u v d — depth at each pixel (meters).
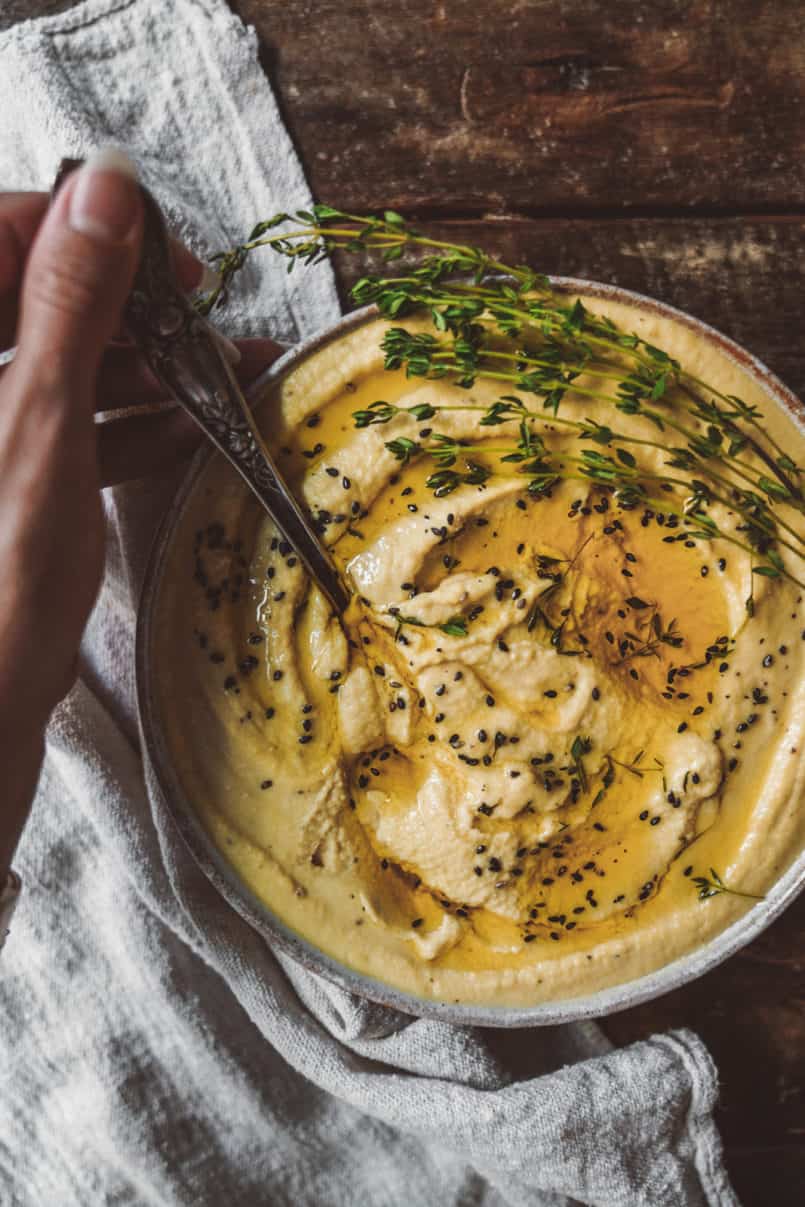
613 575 0.48
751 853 0.49
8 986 0.56
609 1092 0.52
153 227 0.40
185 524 0.46
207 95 0.53
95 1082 0.55
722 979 0.57
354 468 0.47
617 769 0.48
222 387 0.43
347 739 0.48
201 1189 0.55
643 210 0.54
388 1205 0.56
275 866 0.48
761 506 0.46
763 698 0.48
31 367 0.40
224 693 0.47
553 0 0.54
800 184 0.54
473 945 0.49
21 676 0.41
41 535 0.41
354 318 0.46
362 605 0.47
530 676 0.48
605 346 0.46
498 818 0.48
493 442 0.47
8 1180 0.55
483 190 0.54
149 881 0.53
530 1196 0.54
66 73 0.53
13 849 0.43
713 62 0.54
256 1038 0.56
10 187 0.53
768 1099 0.57
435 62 0.54
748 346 0.54
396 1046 0.53
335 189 0.54
